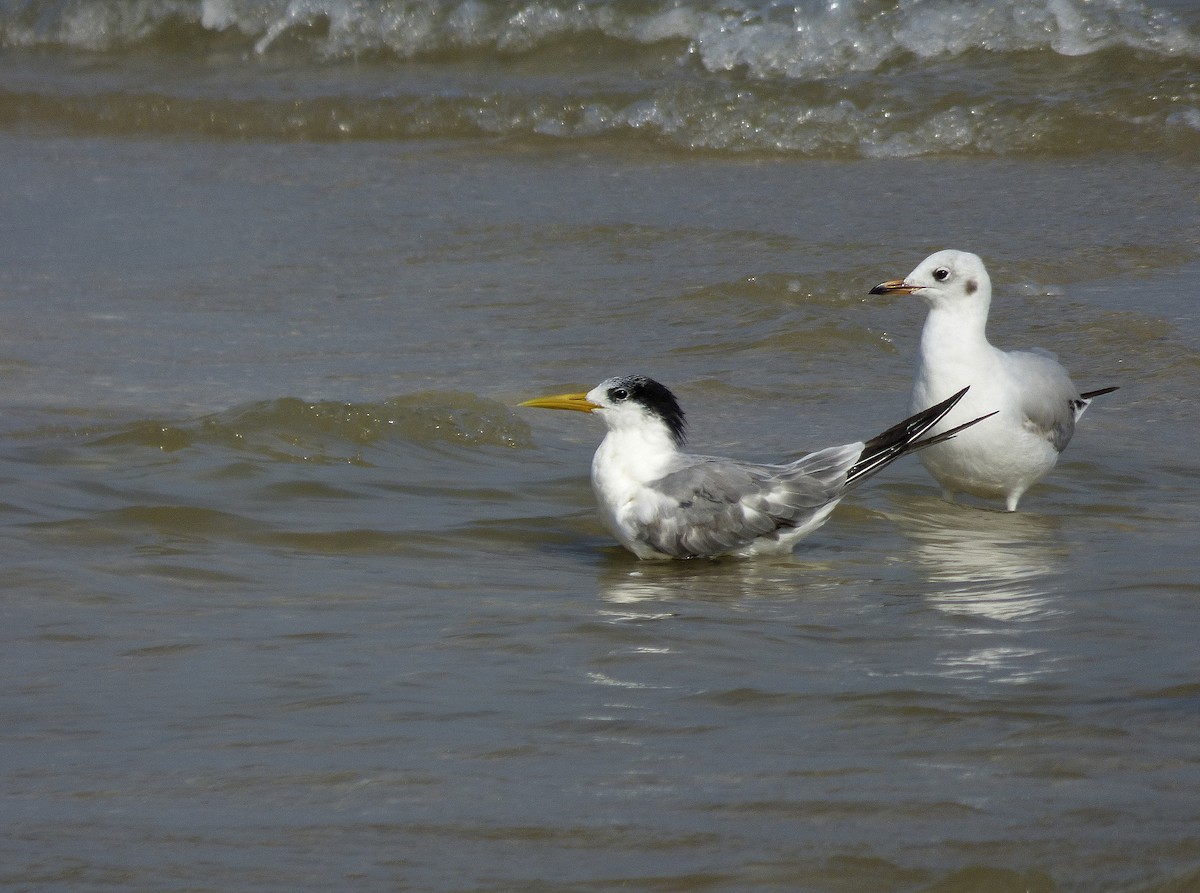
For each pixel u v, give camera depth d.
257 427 13.61
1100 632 9.09
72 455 12.98
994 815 6.53
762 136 26.70
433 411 14.36
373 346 17.14
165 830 6.57
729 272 19.84
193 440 13.34
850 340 17.41
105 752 7.40
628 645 9.06
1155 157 24.84
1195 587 9.98
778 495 11.38
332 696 8.16
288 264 20.75
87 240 22.08
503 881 6.11
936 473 12.77
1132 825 6.39
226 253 21.33
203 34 33.47
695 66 29.86
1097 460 13.63
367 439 13.70
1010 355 12.80
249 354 16.77
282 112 28.97
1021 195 23.22
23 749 7.44
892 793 6.79
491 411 14.59
